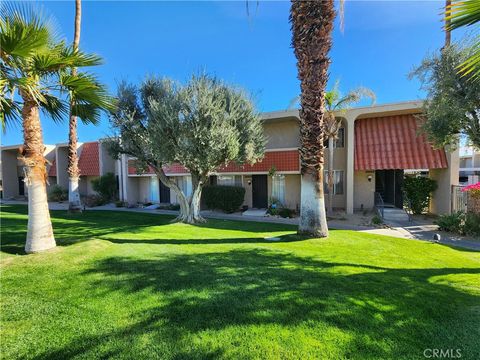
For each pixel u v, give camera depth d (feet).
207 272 16.98
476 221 32.73
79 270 16.96
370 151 50.90
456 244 28.22
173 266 18.06
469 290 14.79
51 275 16.08
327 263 19.52
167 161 37.45
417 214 50.39
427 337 10.22
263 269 17.75
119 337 10.12
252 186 62.49
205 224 41.14
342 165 54.90
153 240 27.40
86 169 83.05
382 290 14.48
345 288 14.66
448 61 29.78
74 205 52.29
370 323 11.12
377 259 21.02
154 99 37.73
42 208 21.13
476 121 30.89
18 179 102.58
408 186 51.01
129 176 74.59
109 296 13.39
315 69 26.63
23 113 20.44
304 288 14.56
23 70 18.94
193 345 9.65
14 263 18.01
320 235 28.22
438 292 14.37
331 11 25.76
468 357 9.15
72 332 10.48
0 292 13.80
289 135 59.67
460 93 29.96
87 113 25.27
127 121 38.11
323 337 10.13
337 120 53.31
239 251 22.59
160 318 11.39
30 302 12.77
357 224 41.70
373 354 9.24
